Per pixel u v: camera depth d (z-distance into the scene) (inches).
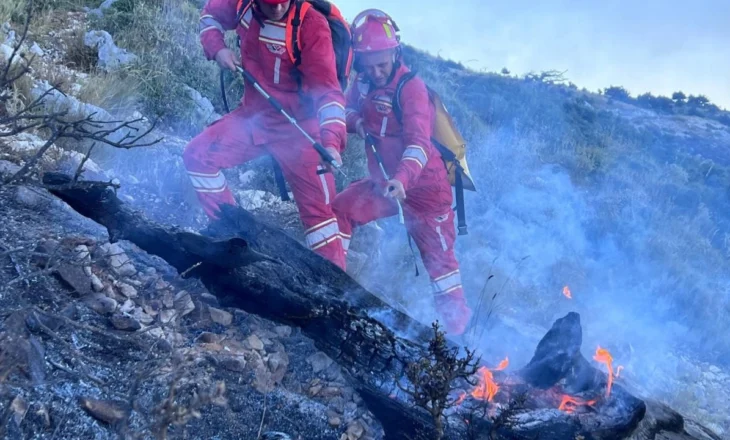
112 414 107.3
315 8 148.7
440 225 183.8
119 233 132.4
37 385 106.7
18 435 98.3
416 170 163.9
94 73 261.4
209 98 291.4
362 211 181.3
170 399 94.7
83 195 131.0
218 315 143.3
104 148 203.2
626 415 129.6
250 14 149.3
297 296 132.4
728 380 287.1
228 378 126.7
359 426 129.3
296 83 151.8
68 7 310.3
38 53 252.5
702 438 163.6
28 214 151.9
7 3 278.4
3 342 105.7
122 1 310.3
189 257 132.6
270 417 124.1
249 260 130.9
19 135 181.5
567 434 123.4
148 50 288.0
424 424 121.0
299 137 156.9
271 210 225.5
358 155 280.5
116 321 126.7
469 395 126.1
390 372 128.9
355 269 214.2
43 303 125.3
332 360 141.5
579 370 135.3
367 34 163.8
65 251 138.6
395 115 169.8
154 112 255.6
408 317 142.6
